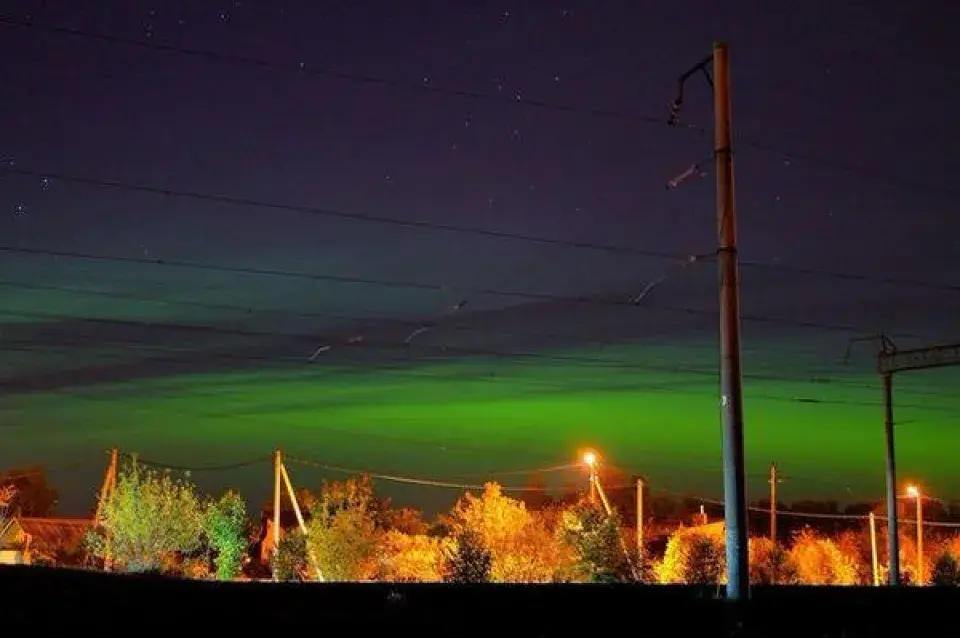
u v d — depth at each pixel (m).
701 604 17.14
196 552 54.72
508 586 17.58
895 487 37.94
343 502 51.78
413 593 16.33
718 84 20.20
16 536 66.12
